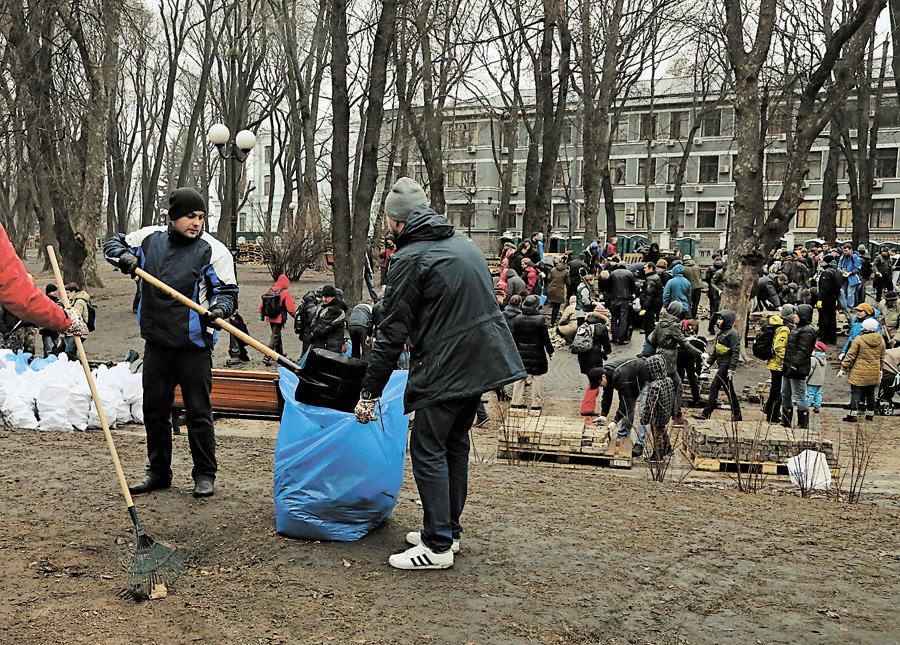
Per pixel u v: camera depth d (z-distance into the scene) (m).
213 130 17.88
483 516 5.29
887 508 6.57
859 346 12.48
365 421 4.24
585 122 31.52
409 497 5.68
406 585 3.97
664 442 9.20
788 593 4.02
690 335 13.03
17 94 21.88
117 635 3.33
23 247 38.34
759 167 17.80
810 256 28.75
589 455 8.95
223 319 5.02
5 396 8.48
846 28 16.38
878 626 3.64
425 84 23.28
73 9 22.08
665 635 3.49
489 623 3.55
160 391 5.37
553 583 4.05
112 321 21.28
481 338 4.07
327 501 4.55
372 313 11.66
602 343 12.00
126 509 5.08
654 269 19.69
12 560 4.13
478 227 61.28
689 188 56.50
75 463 6.38
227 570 4.13
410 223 4.11
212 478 5.55
